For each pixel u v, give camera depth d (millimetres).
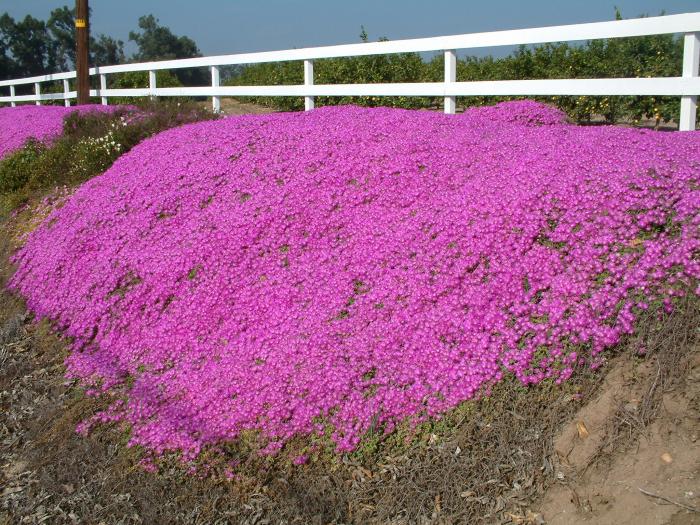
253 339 5227
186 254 6148
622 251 4375
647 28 6684
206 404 4918
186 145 8328
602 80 7191
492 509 3678
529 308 4363
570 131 6777
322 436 4445
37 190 10742
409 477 4016
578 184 4848
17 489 4578
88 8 19188
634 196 4543
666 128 10125
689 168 4637
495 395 4195
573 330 4121
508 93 8133
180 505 4230
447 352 4387
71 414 5281
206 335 5551
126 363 5793
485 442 4023
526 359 4156
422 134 6715
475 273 4672
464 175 5793
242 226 6129
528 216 4754
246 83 23047
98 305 6414
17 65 58906
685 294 4016
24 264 8188
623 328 4051
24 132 14633
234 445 4629
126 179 8188
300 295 5324
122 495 4355
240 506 4148
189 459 4555
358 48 10016
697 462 3342
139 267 6473
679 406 3623
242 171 7000
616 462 3580
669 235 4375
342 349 4699
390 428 4320
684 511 3156
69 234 7664
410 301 4750
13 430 5336
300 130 7629
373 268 5199
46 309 7102
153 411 5062
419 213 5453
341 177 6195
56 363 6250
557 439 3877
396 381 4469
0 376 6074
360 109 8430
